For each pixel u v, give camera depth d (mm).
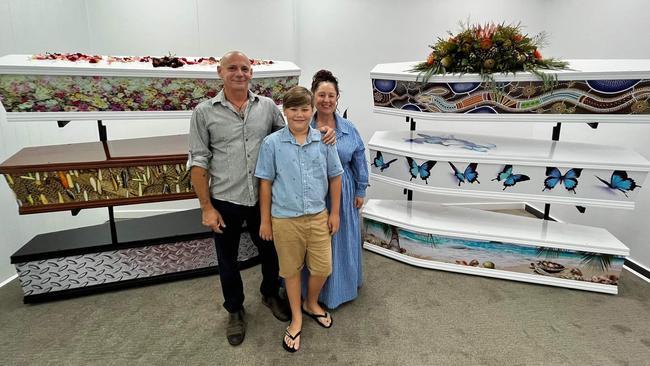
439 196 3568
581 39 2744
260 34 3061
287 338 1770
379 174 2537
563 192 2121
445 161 2240
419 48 3123
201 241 2324
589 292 2203
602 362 1676
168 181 2084
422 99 2242
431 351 1748
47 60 1866
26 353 1730
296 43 3145
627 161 1991
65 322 1943
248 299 2150
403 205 2799
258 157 1634
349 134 1898
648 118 1896
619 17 2453
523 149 2285
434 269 2463
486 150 2281
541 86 2002
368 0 3047
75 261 2107
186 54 3035
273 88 2275
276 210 1663
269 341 1814
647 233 2363
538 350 1752
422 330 1890
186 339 1829
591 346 1773
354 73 3223
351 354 1731
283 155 1593
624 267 2488
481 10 3023
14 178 1844
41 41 2486
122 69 1917
